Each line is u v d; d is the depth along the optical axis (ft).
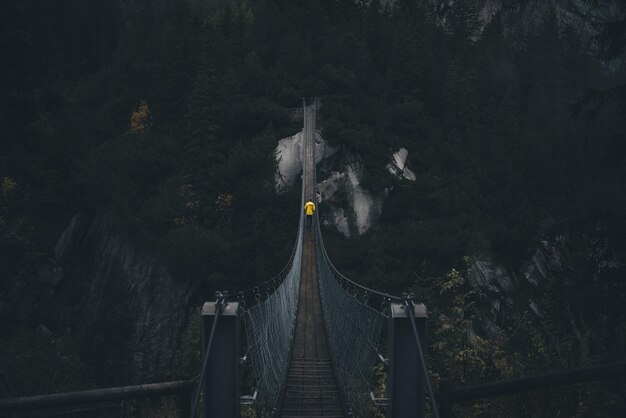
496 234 169.58
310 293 79.56
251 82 233.96
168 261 148.77
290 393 34.35
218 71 233.76
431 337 98.73
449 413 13.43
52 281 155.02
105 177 172.55
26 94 151.02
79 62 279.49
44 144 176.14
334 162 192.75
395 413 13.17
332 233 173.47
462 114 236.84
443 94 248.52
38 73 175.83
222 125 204.23
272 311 31.09
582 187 183.21
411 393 13.19
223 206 172.24
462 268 152.97
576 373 11.51
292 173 187.21
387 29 290.35
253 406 35.01
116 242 157.79
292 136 198.80
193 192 173.06
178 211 168.76
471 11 375.66
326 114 214.48
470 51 319.68
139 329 142.00
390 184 189.06
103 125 212.43
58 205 167.73
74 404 10.85
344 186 185.88
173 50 220.23
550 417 33.32
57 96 184.34
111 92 237.66
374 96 241.35
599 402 32.09
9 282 148.25
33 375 97.60
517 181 203.10
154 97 217.97
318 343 51.13
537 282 160.66
